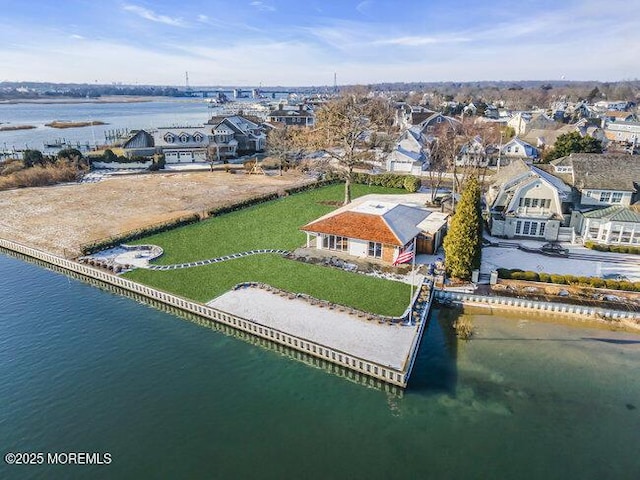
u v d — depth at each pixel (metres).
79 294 41.34
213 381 28.89
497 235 52.06
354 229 45.94
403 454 22.84
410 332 32.22
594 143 74.25
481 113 167.00
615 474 21.48
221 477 21.50
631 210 47.69
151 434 24.25
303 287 39.44
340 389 28.20
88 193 75.06
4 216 61.78
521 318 36.06
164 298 38.47
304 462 22.36
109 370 29.84
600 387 27.64
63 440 23.81
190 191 76.44
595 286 38.72
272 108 192.38
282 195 72.81
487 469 21.86
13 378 28.84
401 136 104.31
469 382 28.33
